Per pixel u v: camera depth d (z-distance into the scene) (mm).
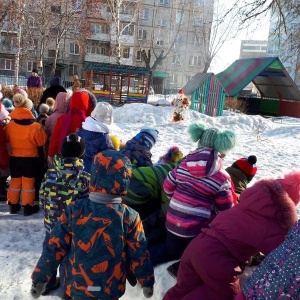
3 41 40188
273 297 1782
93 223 2402
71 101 4699
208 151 3051
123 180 2424
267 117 22328
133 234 2504
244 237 2424
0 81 37219
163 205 3701
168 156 4363
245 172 3855
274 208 2383
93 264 2391
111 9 31734
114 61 45812
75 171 3232
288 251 1818
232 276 2445
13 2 24219
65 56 46438
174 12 44812
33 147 5066
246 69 24453
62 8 32969
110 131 4395
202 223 3074
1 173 5551
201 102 19391
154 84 49375
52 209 3270
